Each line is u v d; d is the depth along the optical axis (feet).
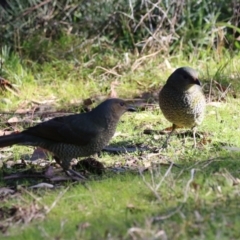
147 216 27.53
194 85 38.40
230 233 25.59
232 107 45.98
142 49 57.16
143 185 31.73
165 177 31.65
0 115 47.85
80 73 55.67
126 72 55.31
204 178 32.07
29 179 34.81
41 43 58.29
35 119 46.85
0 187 33.58
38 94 52.31
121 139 41.22
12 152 39.81
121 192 31.07
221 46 57.98
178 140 40.60
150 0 58.90
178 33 59.00
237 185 31.27
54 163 37.19
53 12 60.39
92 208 29.60
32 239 26.43
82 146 33.81
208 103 46.37
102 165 35.32
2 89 52.37
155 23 59.26
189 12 59.00
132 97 51.06
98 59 57.16
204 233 25.62
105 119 33.78
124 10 59.36
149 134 42.11
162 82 53.67
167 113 39.50
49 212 29.45
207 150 38.17
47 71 56.03
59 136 33.50
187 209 28.27
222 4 60.75
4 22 59.00
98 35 58.85
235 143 39.19
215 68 55.31
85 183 32.73
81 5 60.03
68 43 58.44
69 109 49.11
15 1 60.85
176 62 57.11
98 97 51.16
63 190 31.96
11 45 58.65
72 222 28.02
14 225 28.45
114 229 26.40
